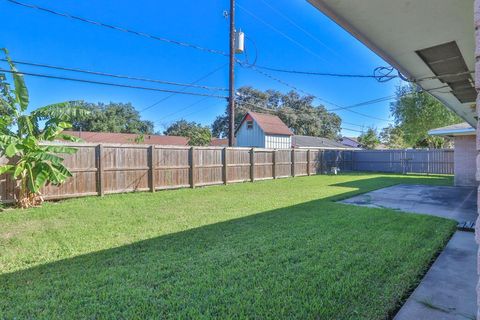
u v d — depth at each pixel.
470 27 2.80
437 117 18.75
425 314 2.16
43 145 6.73
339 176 15.04
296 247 3.61
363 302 2.29
